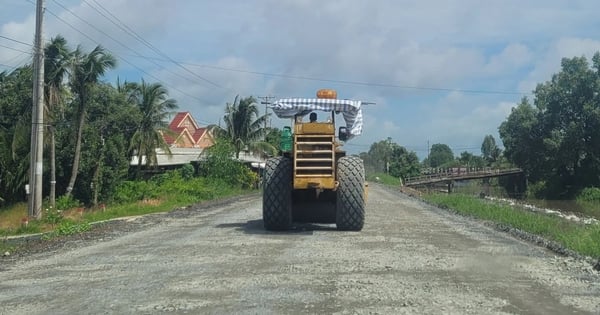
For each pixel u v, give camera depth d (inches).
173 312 268.7
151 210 1015.6
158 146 1679.4
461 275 353.1
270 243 488.1
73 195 1390.3
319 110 583.5
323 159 540.4
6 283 351.6
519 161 2824.8
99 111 1446.9
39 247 532.4
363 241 501.0
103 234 618.5
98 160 1382.9
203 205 1147.3
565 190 2605.8
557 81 2664.9
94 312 272.2
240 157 2165.4
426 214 865.5
